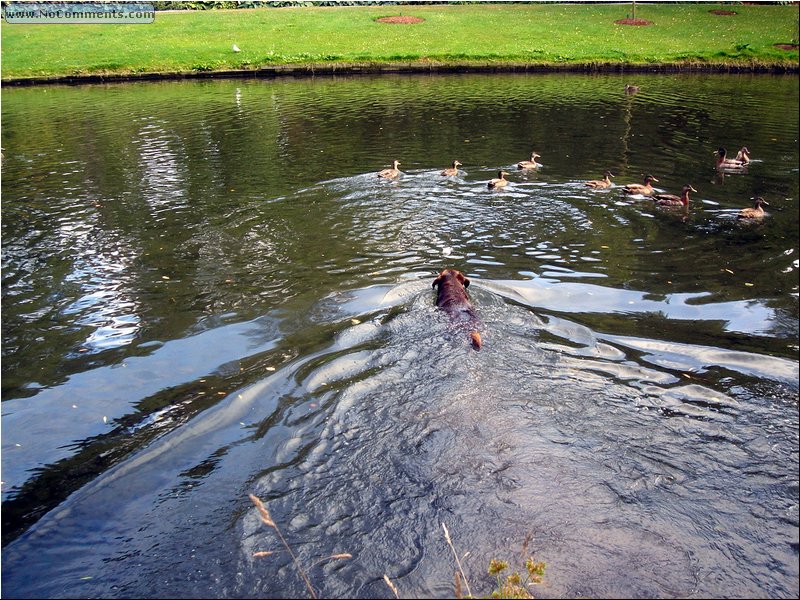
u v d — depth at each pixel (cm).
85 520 538
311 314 877
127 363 779
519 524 510
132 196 1436
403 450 596
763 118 2094
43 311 921
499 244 1127
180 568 484
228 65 3222
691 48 3350
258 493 554
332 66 3173
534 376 711
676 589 454
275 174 1573
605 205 1326
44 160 1752
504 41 3594
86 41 3659
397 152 1758
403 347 769
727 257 1062
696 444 608
